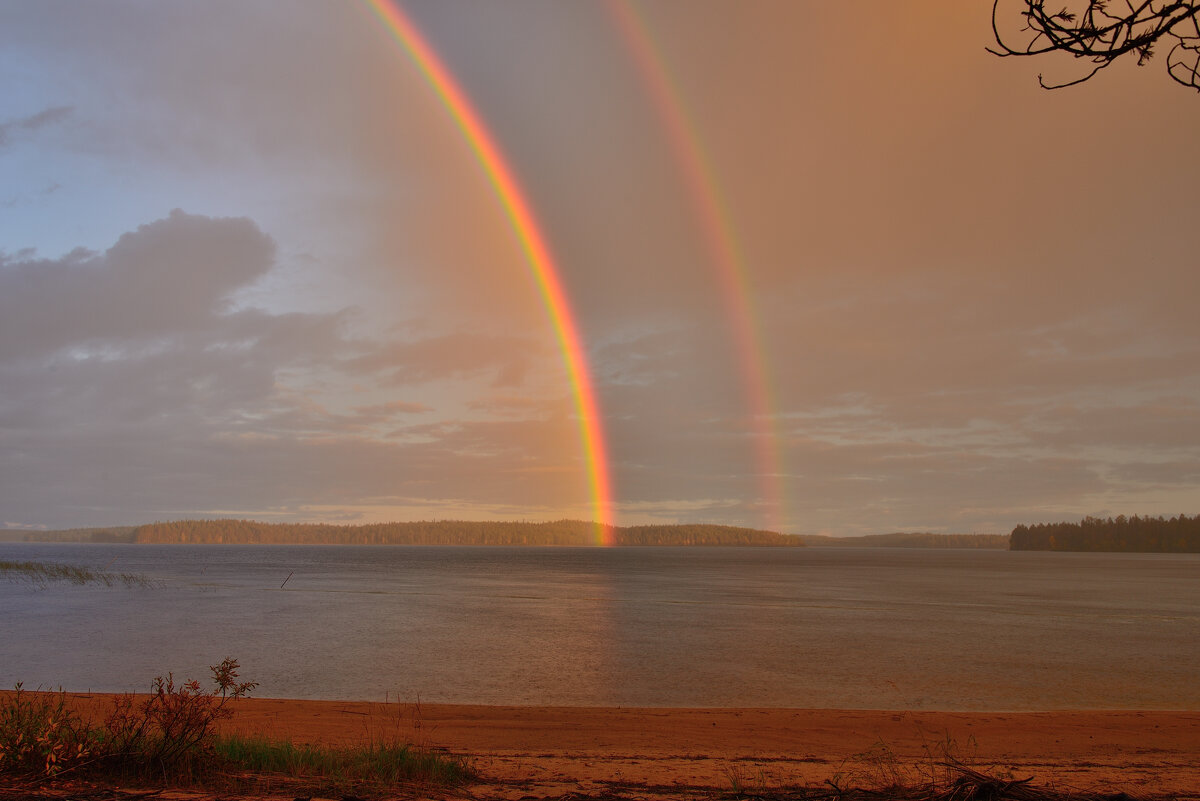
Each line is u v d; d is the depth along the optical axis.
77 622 39.75
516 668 25.75
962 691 22.25
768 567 151.12
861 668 26.47
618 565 154.62
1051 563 196.62
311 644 31.50
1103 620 46.06
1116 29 3.36
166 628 37.16
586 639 34.28
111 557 181.38
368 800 7.42
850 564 178.12
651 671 25.41
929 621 44.47
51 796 6.75
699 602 58.56
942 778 9.22
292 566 131.38
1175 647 33.06
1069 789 8.76
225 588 70.06
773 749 13.48
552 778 9.68
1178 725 16.28
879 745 13.87
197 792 7.32
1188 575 121.44
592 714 16.95
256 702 17.75
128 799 6.80
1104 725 16.17
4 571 90.19
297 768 8.99
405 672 24.69
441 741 13.84
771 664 27.28
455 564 152.12
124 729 8.63
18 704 8.93
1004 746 14.03
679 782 9.60
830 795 8.20
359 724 15.12
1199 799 8.54
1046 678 24.53
